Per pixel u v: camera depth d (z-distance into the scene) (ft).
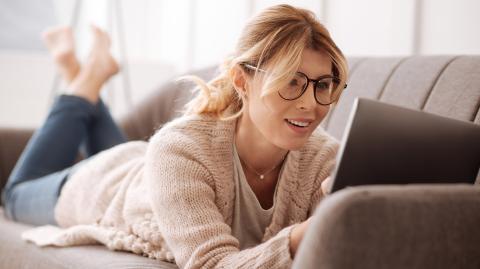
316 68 3.40
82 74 7.16
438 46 6.12
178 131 3.84
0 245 5.03
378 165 2.93
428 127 3.06
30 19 10.84
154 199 3.68
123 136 7.28
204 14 10.05
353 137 2.83
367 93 5.05
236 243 3.48
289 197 4.06
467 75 4.38
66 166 6.84
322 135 4.26
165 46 11.29
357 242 2.33
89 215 5.18
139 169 4.82
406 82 4.79
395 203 2.41
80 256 4.11
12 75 9.80
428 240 2.49
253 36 3.55
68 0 11.02
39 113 9.95
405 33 6.39
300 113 3.43
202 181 3.69
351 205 2.32
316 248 2.36
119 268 3.65
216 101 3.94
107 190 5.12
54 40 7.84
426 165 3.10
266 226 4.03
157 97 7.34
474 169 3.37
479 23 5.70
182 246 3.48
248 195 3.94
